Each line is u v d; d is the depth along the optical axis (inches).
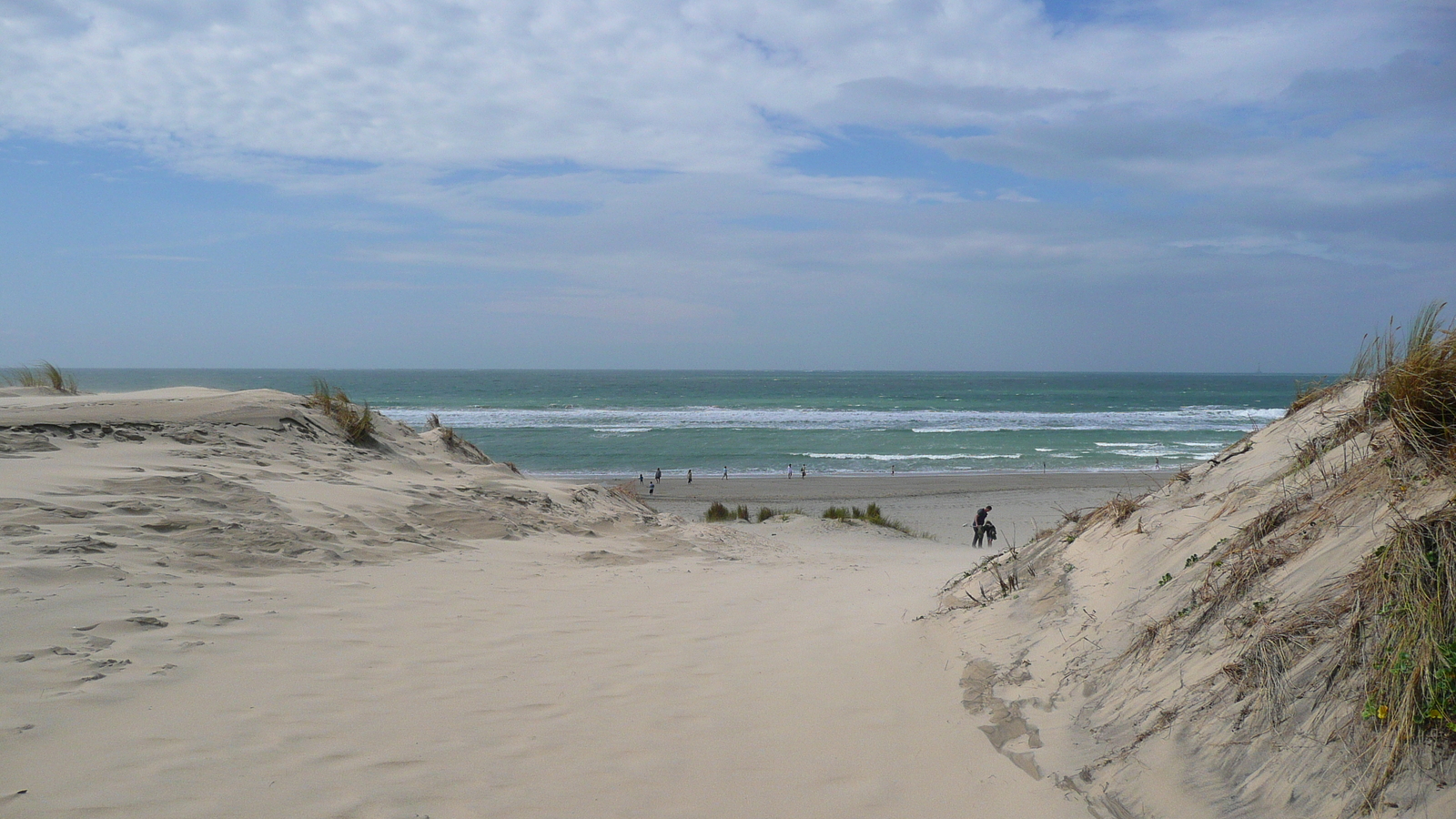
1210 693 115.3
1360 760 90.7
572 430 2509.8
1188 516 176.6
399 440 524.4
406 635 193.3
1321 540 127.6
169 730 126.3
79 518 240.8
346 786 113.2
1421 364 130.0
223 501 289.6
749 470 1743.4
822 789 120.4
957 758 128.9
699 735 141.3
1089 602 169.5
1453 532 98.2
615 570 321.7
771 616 242.8
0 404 417.7
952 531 939.3
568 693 160.9
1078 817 106.1
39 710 126.7
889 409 3821.4
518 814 109.1
